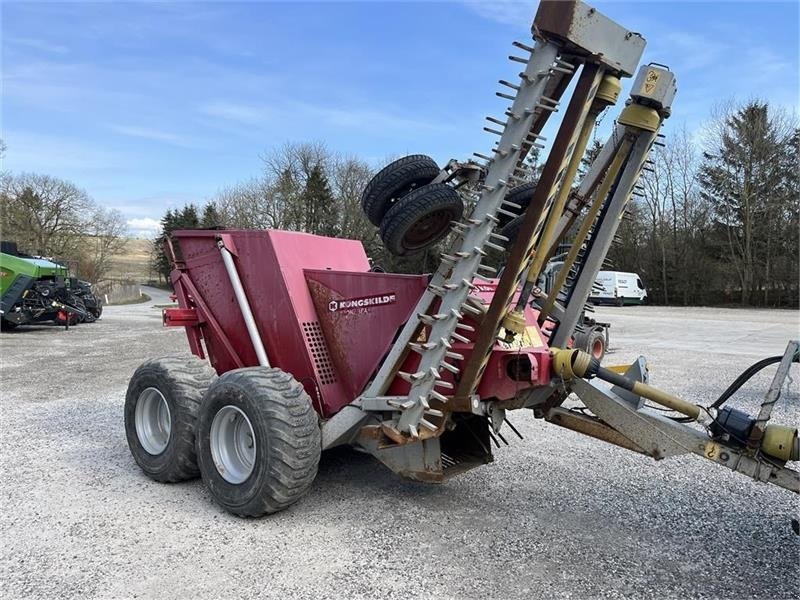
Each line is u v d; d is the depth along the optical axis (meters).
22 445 5.96
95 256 62.91
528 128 3.56
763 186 38.34
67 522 4.07
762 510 4.34
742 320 24.09
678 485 4.84
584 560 3.55
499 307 3.66
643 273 42.44
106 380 9.75
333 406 4.63
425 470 4.16
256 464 4.00
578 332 4.69
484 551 3.65
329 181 44.66
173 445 4.70
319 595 3.15
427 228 3.95
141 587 3.22
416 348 3.89
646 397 3.69
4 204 56.81
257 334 4.82
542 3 3.39
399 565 3.47
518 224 4.34
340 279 4.63
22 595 3.13
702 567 3.48
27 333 17.94
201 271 5.39
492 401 4.04
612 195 4.12
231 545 3.72
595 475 5.07
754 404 7.82
